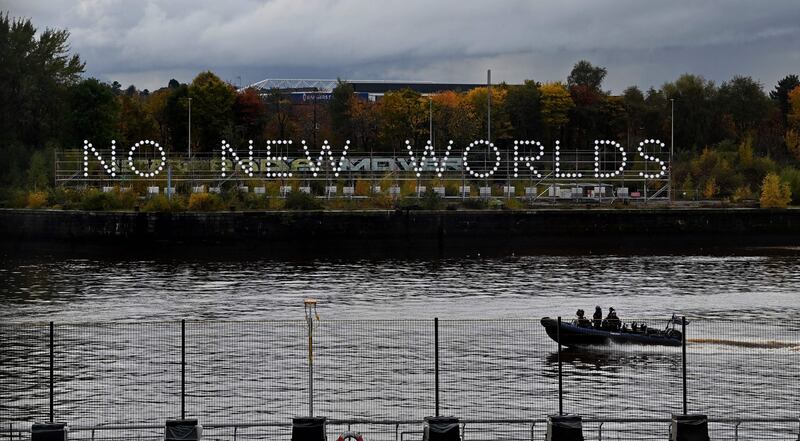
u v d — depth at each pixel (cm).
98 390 14950
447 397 14625
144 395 14688
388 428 13225
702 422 11369
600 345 17625
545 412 13975
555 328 17650
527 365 16438
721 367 16375
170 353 17038
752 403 14425
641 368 16338
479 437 12850
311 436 11312
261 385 15125
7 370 16050
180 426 11256
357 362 16425
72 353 17050
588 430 12750
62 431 11125
